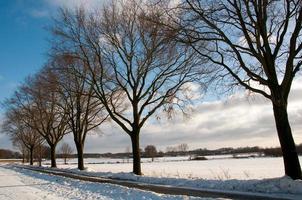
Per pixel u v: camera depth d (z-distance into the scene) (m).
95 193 19.67
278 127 18.89
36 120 60.19
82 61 33.06
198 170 52.19
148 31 28.31
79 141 46.16
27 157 121.25
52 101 47.47
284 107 18.81
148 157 160.38
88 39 31.59
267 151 122.56
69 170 45.56
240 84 19.89
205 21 19.27
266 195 16.22
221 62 20.12
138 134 32.97
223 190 19.06
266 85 19.16
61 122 56.94
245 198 15.55
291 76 18.59
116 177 32.06
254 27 19.12
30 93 54.62
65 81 39.88
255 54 19.12
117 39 31.16
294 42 18.14
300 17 17.89
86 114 45.00
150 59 31.00
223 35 19.30
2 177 38.72
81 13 32.16
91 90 35.69
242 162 77.00
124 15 30.95
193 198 15.29
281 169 47.81
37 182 29.78
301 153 92.31
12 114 70.38
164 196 16.50
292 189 16.91
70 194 19.91
